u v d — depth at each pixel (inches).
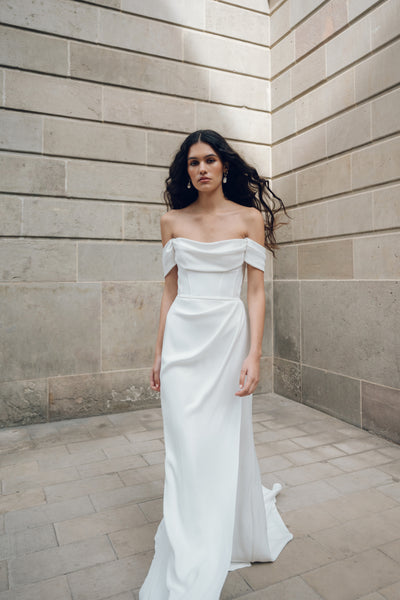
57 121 170.7
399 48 142.3
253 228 77.0
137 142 183.6
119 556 85.2
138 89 183.5
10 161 164.2
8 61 163.0
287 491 111.9
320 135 178.7
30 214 167.3
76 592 74.8
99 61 176.6
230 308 76.2
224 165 79.0
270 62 209.6
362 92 157.3
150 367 187.9
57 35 169.9
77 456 137.0
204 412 73.0
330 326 175.5
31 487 115.7
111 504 106.4
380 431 152.8
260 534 79.7
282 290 204.8
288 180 198.8
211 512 68.7
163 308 85.6
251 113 206.7
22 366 167.5
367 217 156.9
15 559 84.4
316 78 179.6
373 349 155.3
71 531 94.3
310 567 80.4
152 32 185.6
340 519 98.0
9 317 165.2
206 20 195.8
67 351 174.1
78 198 174.7
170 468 72.0
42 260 169.6
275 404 193.5
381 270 151.9
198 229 78.0
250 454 78.5
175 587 62.7
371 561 82.0
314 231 183.2
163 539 75.0
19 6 164.2
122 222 181.8
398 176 144.1
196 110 194.7
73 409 175.5
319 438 151.2
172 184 83.4
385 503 105.4
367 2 153.7
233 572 79.0
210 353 74.8
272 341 213.2
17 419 167.0
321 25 176.1
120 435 156.0
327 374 177.8
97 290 178.2
